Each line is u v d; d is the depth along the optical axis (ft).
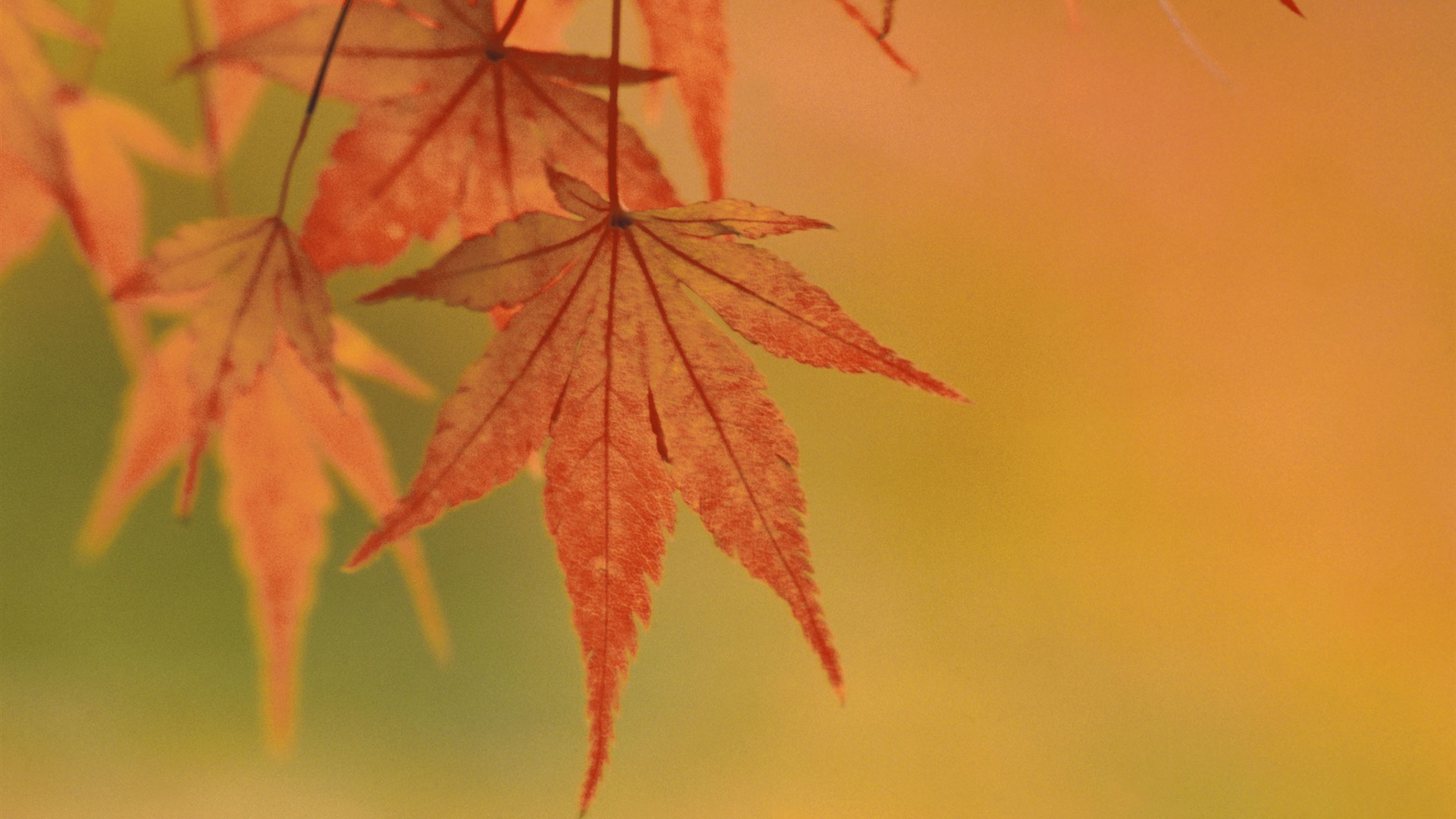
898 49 9.51
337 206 3.08
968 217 11.55
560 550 3.05
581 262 3.05
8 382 11.42
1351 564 11.19
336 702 11.50
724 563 13.16
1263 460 11.39
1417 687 10.89
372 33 3.07
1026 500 12.59
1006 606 12.48
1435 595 10.86
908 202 11.53
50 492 11.52
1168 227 10.88
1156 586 12.00
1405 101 10.12
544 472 3.05
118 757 10.29
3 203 3.21
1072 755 10.86
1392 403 10.80
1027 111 10.48
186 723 10.76
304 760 10.80
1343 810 10.00
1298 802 10.16
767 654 12.54
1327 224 10.46
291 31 3.07
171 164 3.24
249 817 9.90
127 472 3.25
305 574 3.28
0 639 10.98
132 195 3.23
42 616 11.22
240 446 3.25
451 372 12.60
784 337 3.06
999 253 11.69
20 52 3.11
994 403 12.51
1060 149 10.67
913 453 13.06
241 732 10.87
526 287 3.05
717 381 3.06
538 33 3.18
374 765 10.94
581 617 3.05
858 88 10.02
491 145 3.09
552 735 11.83
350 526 12.25
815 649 3.05
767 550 3.05
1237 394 11.29
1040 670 11.81
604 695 3.05
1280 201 10.47
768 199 11.42
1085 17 10.05
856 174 11.26
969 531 12.80
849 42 9.43
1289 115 10.21
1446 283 10.32
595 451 3.05
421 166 3.08
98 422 11.76
